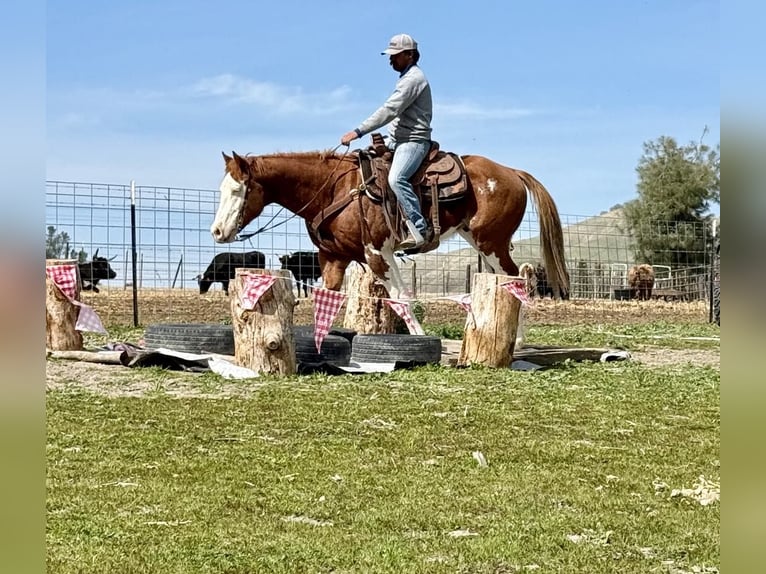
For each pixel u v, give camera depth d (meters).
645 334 17.88
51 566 3.51
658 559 3.78
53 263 10.88
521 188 11.15
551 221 11.38
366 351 10.36
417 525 4.22
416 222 10.51
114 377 9.17
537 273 28.97
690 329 19.39
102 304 21.31
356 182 10.56
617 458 5.81
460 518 4.34
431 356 10.41
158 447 5.88
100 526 4.09
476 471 5.36
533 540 3.98
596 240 32.78
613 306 27.91
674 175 46.28
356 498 4.69
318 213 10.64
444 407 7.70
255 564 3.60
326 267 11.00
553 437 6.52
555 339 15.93
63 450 5.75
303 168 10.52
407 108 10.53
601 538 4.05
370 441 6.23
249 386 8.66
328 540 3.95
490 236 10.94
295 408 7.48
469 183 10.86
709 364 12.05
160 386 8.60
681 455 5.93
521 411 7.61
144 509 4.42
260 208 10.54
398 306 10.71
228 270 22.25
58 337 10.88
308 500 4.63
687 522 4.33
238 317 9.45
